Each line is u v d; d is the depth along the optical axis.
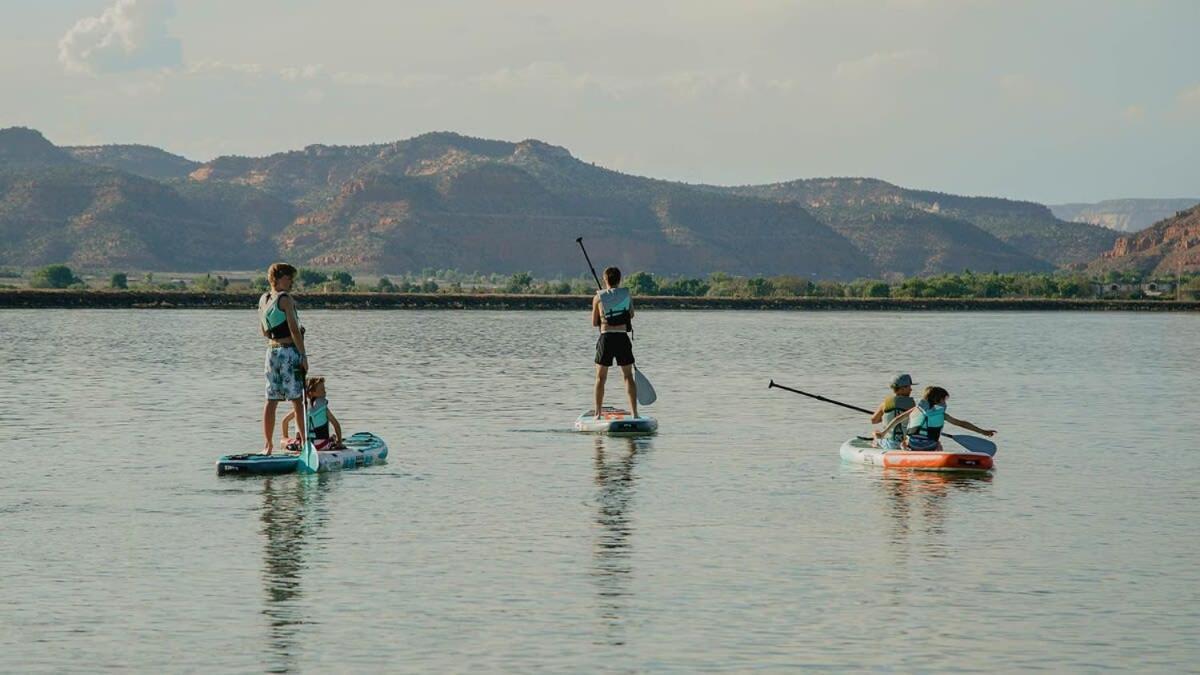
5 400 35.56
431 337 74.50
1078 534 18.20
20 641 13.12
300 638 13.27
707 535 18.00
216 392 38.09
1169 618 14.09
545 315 118.31
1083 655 12.86
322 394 24.05
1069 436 29.69
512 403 35.69
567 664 12.52
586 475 23.03
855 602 14.66
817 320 116.31
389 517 19.06
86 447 26.08
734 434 29.22
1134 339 84.25
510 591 15.03
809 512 19.72
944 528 18.58
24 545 17.11
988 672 12.38
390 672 12.28
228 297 134.50
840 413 34.03
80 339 67.50
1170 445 28.03
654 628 13.66
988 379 47.69
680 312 142.25
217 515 19.12
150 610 14.20
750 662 12.62
